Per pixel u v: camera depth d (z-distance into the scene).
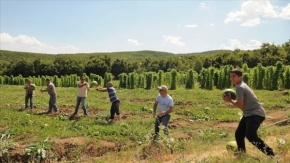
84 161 9.61
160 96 10.92
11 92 34.19
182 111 18.66
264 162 6.61
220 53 104.50
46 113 17.41
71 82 60.22
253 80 35.62
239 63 89.06
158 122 10.82
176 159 8.12
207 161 7.34
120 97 28.20
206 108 18.91
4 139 10.95
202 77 40.69
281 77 34.31
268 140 9.99
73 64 115.75
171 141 9.81
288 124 14.49
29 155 9.68
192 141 10.76
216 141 10.97
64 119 15.32
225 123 15.13
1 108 18.64
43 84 64.25
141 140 11.54
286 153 7.68
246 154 7.50
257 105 7.45
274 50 90.00
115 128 12.77
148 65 123.50
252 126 7.32
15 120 14.48
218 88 39.31
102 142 11.16
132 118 16.16
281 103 21.03
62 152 10.24
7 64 125.62
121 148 10.74
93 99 26.14
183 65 113.94
